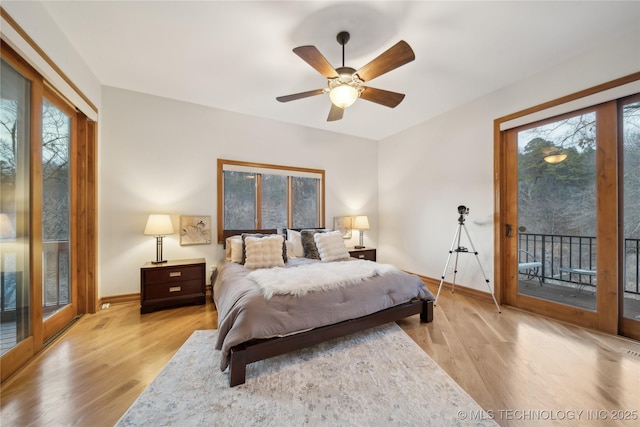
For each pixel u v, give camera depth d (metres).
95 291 2.67
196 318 2.57
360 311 2.09
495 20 1.90
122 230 2.96
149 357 1.86
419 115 3.75
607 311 2.24
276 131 3.93
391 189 4.64
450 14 1.85
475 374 1.67
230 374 1.57
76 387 1.53
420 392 1.50
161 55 2.34
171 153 3.21
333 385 1.57
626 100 2.13
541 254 2.69
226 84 2.86
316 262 3.14
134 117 3.02
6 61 1.57
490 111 3.05
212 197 3.45
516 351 1.95
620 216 2.18
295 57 2.36
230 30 2.02
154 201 3.12
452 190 3.54
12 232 1.65
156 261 2.98
